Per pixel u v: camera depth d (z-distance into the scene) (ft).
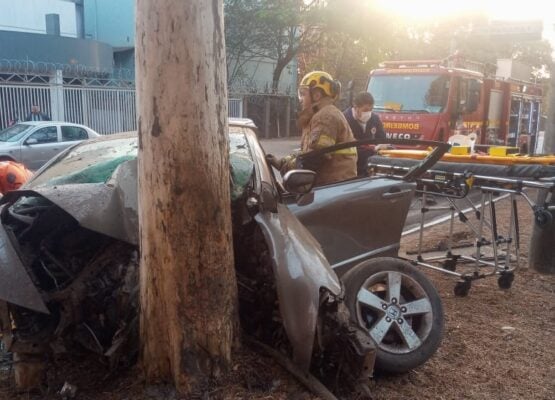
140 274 10.23
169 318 9.97
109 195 10.67
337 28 86.89
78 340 10.42
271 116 94.53
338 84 15.93
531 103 60.08
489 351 14.05
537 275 20.17
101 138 15.79
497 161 17.42
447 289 18.52
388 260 12.82
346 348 10.97
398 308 12.44
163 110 9.48
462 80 42.42
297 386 10.57
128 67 87.40
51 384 10.72
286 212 12.22
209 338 10.16
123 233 10.36
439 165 18.11
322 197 13.74
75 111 68.85
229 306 10.47
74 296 10.10
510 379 12.73
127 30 86.84
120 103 72.54
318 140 15.08
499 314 16.52
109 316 10.53
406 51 92.58
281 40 92.38
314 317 10.43
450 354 13.76
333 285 10.88
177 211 9.71
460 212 18.43
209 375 10.21
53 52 68.33
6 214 11.19
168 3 9.20
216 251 10.10
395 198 14.92
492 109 50.03
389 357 12.05
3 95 63.46
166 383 10.21
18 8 72.95
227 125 10.26
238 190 11.64
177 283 9.88
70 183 12.66
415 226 28.02
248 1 87.66
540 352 14.12
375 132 25.39
